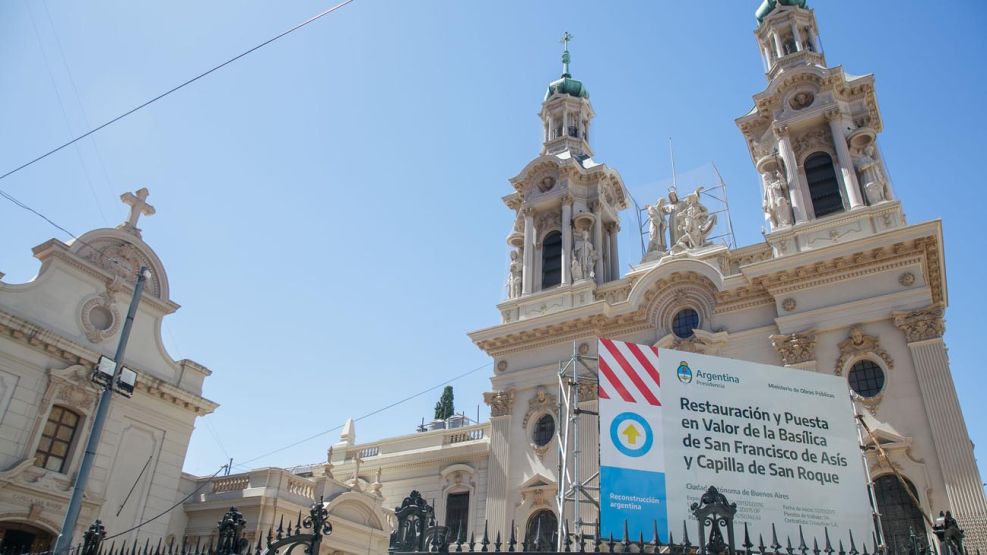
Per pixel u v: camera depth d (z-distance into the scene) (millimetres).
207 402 33531
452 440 37969
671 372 20969
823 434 20844
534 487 31594
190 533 31359
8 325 26469
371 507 33594
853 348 27297
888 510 24531
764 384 21250
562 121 47125
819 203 32875
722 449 20078
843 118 33625
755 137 37188
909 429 25141
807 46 39625
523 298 38031
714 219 35969
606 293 35906
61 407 28109
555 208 40969
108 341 30312
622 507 19000
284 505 30312
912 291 27031
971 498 23125
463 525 33938
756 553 12906
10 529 25859
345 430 43812
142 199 33375
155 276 33125
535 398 34125
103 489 28688
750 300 30922
